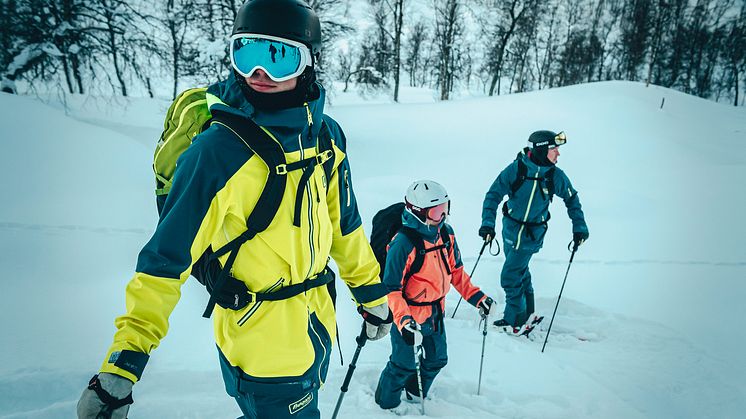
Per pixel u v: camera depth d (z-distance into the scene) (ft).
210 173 4.35
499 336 15.25
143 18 65.98
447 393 11.54
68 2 61.36
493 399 11.47
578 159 63.26
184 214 4.28
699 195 40.98
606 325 16.88
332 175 5.46
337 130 5.64
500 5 156.25
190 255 4.36
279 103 4.67
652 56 149.59
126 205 25.88
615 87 125.08
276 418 5.42
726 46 176.35
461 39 165.58
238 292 4.94
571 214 16.92
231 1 59.72
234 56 4.53
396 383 10.16
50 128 33.99
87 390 3.83
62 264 17.87
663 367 13.66
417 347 10.74
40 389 9.68
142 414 8.97
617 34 221.87
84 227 22.26
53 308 14.08
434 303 10.28
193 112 4.93
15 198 25.03
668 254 26.35
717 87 195.52
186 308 14.44
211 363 11.20
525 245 16.12
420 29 206.18
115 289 15.96
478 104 108.58
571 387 12.04
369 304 6.23
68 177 28.66
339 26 65.26
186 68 62.49
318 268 5.46
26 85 65.67
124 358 3.92
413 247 9.73
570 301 18.99
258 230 4.71
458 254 10.93
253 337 5.08
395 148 67.10
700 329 17.03
